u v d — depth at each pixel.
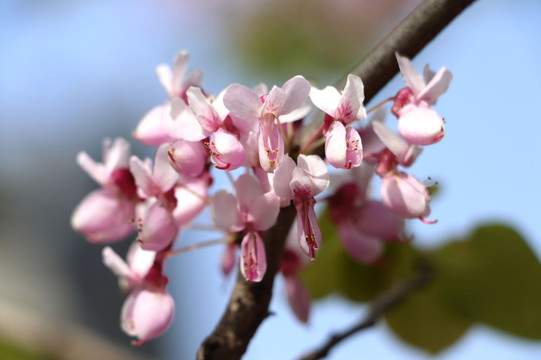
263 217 0.29
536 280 0.35
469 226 0.35
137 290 0.31
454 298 0.35
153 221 0.30
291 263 0.33
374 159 0.30
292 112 0.29
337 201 0.32
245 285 0.30
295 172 0.29
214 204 0.29
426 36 0.30
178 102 0.29
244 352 0.30
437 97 0.30
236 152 0.29
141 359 0.35
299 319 0.33
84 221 0.32
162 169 0.30
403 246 0.35
